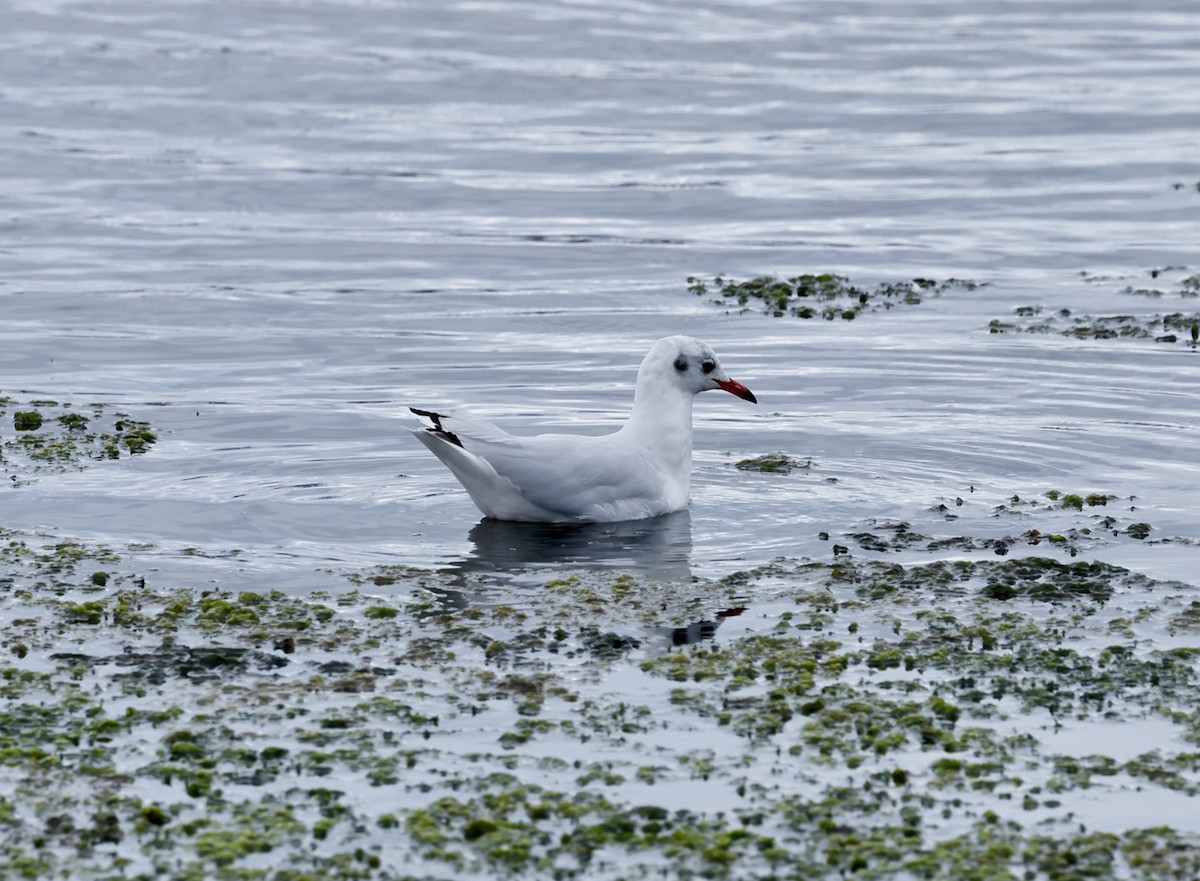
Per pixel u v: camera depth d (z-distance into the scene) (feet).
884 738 37.58
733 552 51.75
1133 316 85.56
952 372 75.41
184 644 43.19
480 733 37.96
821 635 43.93
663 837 33.35
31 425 66.44
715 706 39.42
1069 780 35.65
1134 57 165.17
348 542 52.80
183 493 57.77
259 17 173.27
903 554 51.16
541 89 149.07
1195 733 37.86
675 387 56.80
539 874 32.09
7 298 89.35
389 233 105.91
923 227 108.47
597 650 42.98
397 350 80.18
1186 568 49.37
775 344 81.20
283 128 134.10
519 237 105.29
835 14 187.32
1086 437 64.59
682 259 100.68
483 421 55.67
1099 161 125.49
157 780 35.60
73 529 53.62
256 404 70.13
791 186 119.03
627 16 181.16
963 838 33.17
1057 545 51.80
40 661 41.93
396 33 168.76
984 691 40.22
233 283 93.61
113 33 164.66
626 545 52.60
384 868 32.19
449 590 47.96
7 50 155.94
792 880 31.78
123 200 112.68
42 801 34.55
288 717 38.70
